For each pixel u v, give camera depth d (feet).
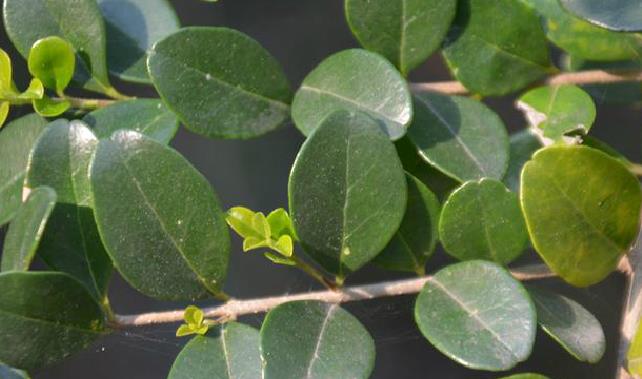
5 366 1.00
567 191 0.98
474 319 0.95
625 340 1.02
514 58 1.05
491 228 0.99
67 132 1.00
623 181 0.98
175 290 0.99
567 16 1.05
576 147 0.98
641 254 1.02
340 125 0.97
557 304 0.99
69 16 1.05
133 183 0.97
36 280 0.97
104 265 1.01
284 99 1.04
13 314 0.98
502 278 0.96
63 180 1.00
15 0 1.05
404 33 1.03
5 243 0.99
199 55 1.02
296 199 0.97
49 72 1.04
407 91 1.00
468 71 1.05
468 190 0.99
